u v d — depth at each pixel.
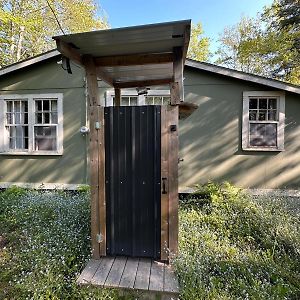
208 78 5.27
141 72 3.33
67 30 11.40
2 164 5.86
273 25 11.19
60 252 2.65
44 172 5.75
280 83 4.94
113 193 2.53
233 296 2.04
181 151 5.41
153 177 2.47
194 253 2.70
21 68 5.60
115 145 2.51
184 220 3.62
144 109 2.46
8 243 3.10
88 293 2.05
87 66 2.54
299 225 3.39
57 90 5.61
